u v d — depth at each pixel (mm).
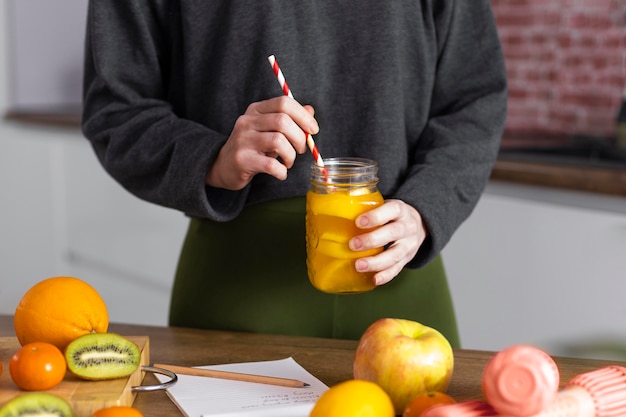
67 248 3711
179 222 3334
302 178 1564
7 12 3885
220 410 1122
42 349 1104
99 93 1624
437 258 1684
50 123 3617
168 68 1658
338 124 1597
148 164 1499
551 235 2445
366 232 1303
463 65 1676
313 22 1534
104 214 3562
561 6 2992
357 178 1298
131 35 1580
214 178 1450
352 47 1566
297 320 1604
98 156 1621
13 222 3848
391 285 1620
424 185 1476
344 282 1320
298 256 1585
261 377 1224
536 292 2508
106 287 3633
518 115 3145
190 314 1642
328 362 1324
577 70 2992
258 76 1539
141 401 1163
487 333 2627
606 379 1036
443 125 1635
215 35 1552
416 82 1634
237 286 1603
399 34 1579
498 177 2520
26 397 1017
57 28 4055
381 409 986
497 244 2557
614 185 2299
